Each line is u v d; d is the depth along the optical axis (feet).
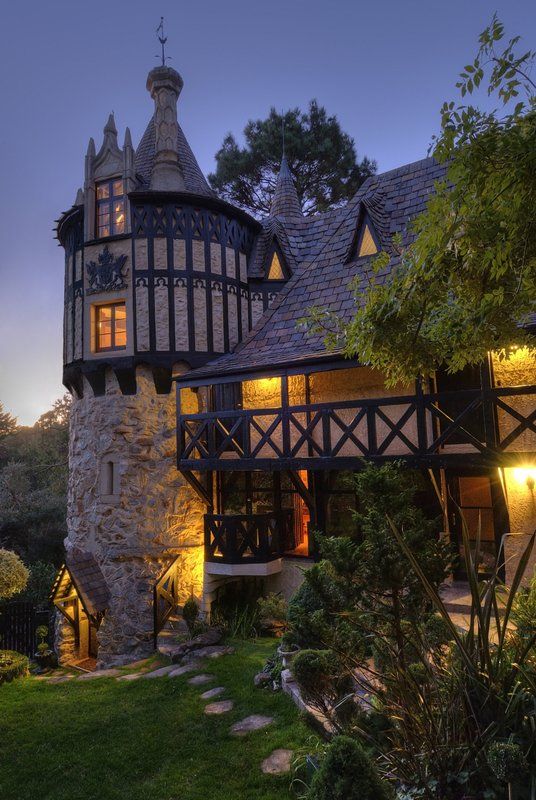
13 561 35.19
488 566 32.83
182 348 43.88
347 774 10.82
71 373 47.24
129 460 44.21
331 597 13.75
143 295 44.04
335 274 43.29
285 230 51.31
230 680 27.71
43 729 24.50
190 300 44.32
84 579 42.80
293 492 42.96
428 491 34.68
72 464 49.06
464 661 12.10
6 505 81.25
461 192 13.56
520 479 31.09
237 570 38.73
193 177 50.88
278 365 34.76
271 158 80.43
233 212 46.98
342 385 38.34
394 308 15.80
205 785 18.37
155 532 43.65
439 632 15.12
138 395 44.62
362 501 13.87
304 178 83.15
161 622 42.06
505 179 12.39
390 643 14.03
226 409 44.11
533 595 14.06
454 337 16.81
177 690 27.58
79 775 20.20
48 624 51.42
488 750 11.30
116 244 44.98
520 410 30.86
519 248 13.79
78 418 48.24
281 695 24.30
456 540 33.50
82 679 32.73
